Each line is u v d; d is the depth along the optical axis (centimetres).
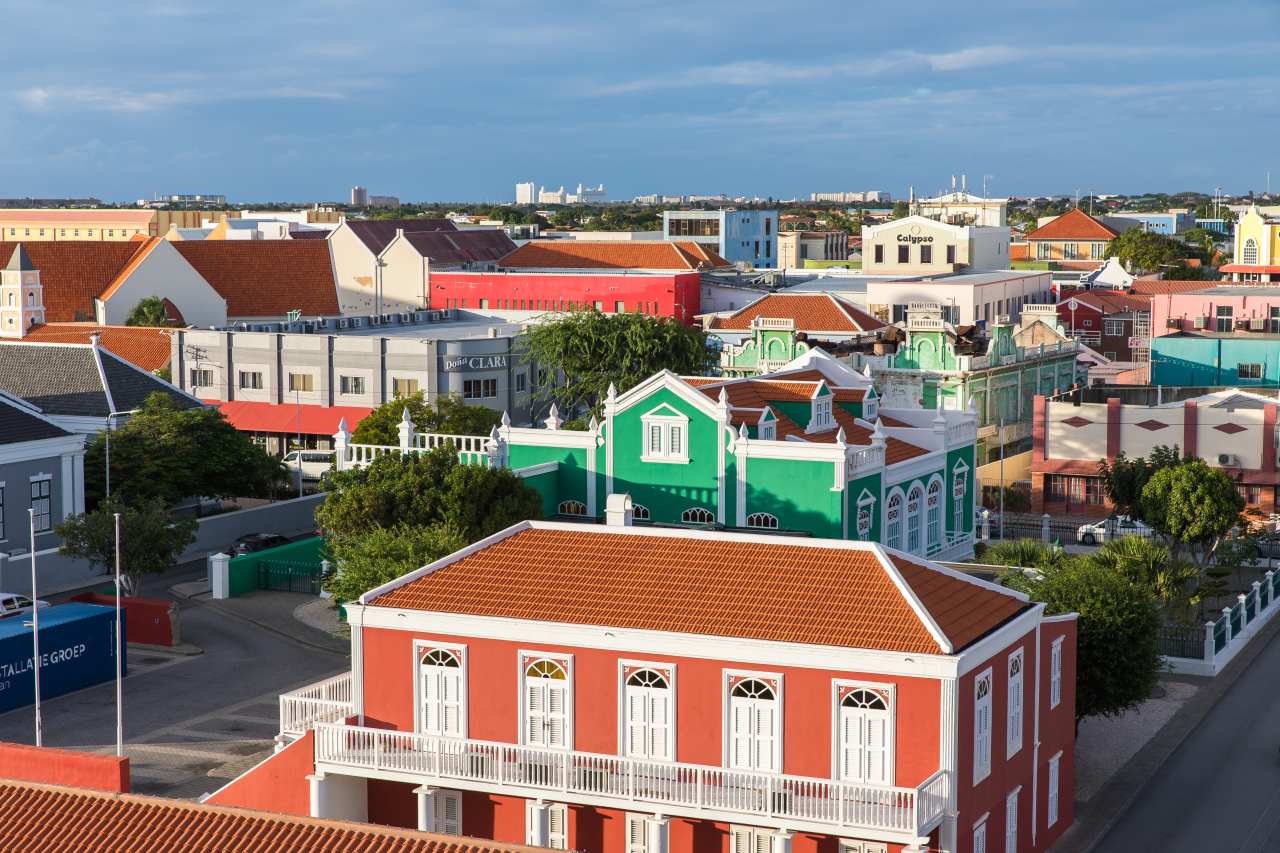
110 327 13938
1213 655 7156
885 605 4503
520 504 7062
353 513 7081
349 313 18200
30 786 3756
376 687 4862
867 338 12988
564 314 13125
